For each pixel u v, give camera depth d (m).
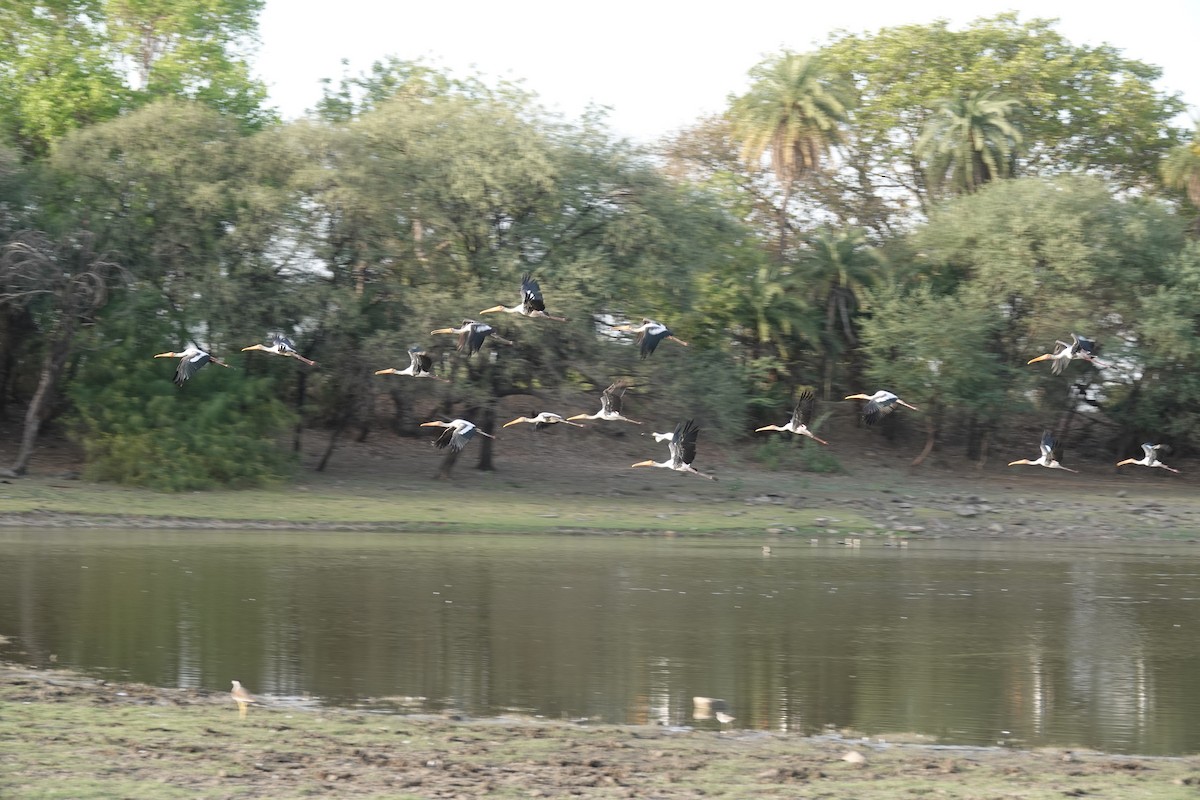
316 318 57.91
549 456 72.75
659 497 61.62
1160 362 75.25
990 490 70.19
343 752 16.98
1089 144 91.81
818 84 76.56
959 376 73.19
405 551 43.44
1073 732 20.39
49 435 62.94
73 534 45.22
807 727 20.34
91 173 56.66
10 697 19.53
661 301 64.25
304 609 30.48
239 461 56.81
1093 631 30.03
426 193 58.97
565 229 62.03
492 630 28.41
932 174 84.00
